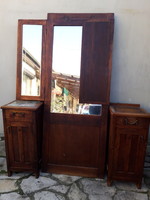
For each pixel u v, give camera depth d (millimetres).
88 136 1827
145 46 1877
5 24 2016
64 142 1867
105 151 1817
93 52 1740
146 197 1594
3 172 1894
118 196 1596
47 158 1905
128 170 1697
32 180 1783
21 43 1888
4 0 1961
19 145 1760
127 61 1922
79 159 1872
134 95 1989
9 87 2168
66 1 1890
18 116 1680
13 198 1542
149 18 1825
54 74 1826
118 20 1854
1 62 2111
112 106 1882
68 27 1763
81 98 1810
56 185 1717
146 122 1562
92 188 1690
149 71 1921
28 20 1856
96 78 1767
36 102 1882
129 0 1814
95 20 1710
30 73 1908
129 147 1639
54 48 1802
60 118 1837
